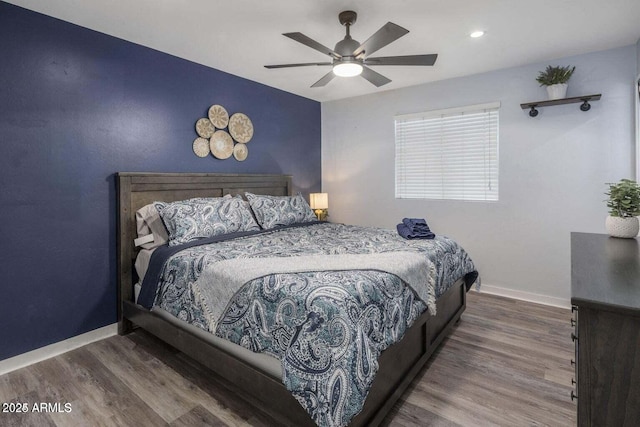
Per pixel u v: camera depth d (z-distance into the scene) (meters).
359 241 2.61
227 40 2.75
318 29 2.54
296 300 1.51
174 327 2.19
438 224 3.97
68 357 2.36
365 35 2.63
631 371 0.91
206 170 3.41
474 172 3.72
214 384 2.03
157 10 2.26
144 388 1.99
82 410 1.79
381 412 1.58
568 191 3.20
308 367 1.38
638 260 1.34
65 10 2.25
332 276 1.67
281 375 1.56
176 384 2.03
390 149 4.29
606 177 3.01
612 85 2.94
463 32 2.60
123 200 2.70
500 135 3.52
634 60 2.84
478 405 1.82
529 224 3.41
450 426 1.66
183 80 3.18
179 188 3.10
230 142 3.62
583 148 3.10
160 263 2.35
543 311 3.15
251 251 2.27
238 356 1.80
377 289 1.65
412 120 4.10
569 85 3.13
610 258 1.38
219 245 2.49
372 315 1.56
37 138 2.29
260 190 3.92
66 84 2.42
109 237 2.70
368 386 1.36
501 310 3.17
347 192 4.73
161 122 3.01
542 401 1.84
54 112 2.37
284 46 2.88
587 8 2.25
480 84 3.59
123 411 1.78
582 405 0.98
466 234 3.79
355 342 1.37
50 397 1.91
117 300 2.75
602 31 2.61
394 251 2.23
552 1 2.17
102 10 2.26
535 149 3.33
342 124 4.72
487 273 3.68
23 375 2.14
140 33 2.62
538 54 3.06
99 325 2.65
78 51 2.47
